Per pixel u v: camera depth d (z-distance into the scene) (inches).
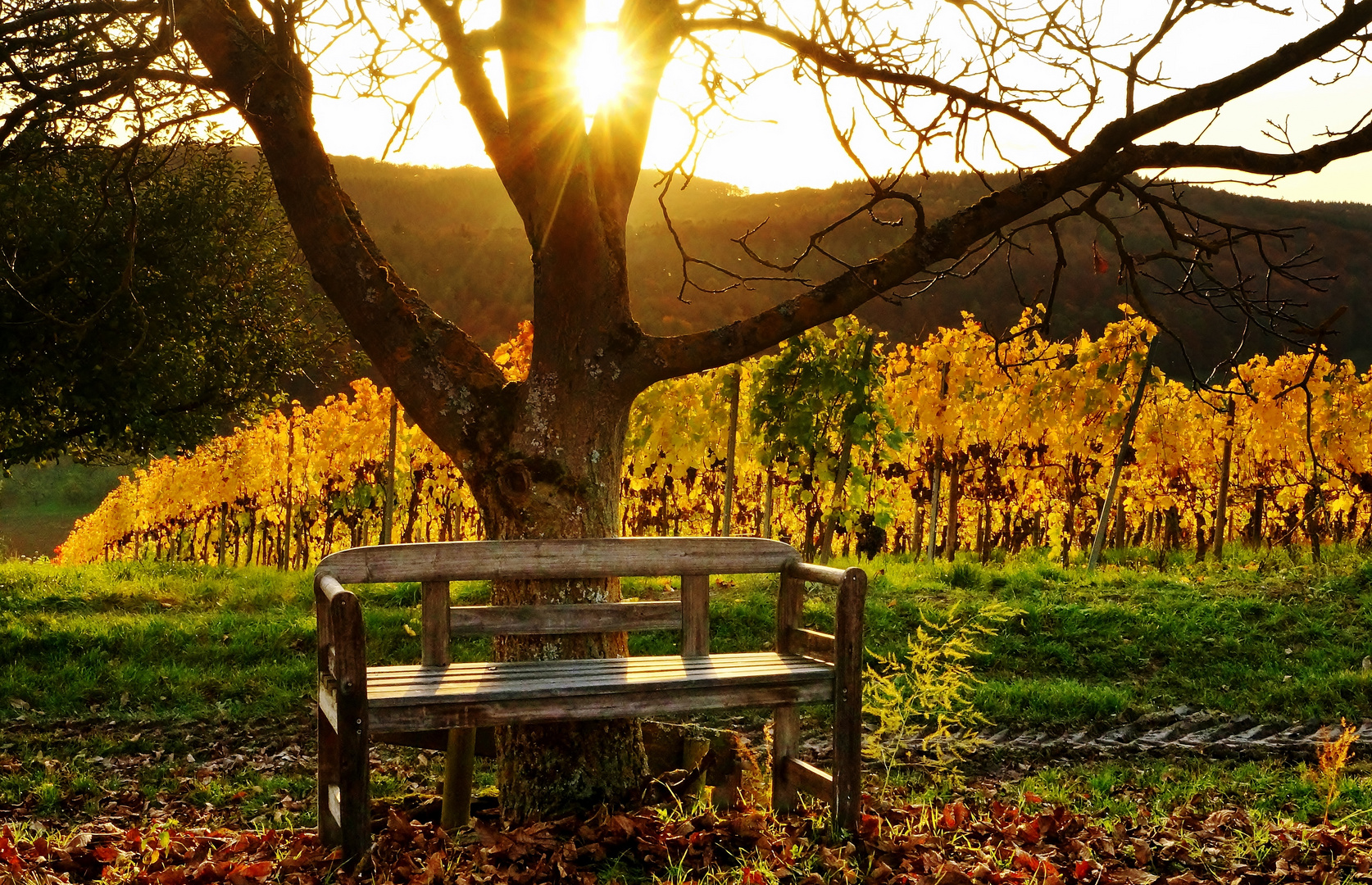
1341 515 557.0
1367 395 500.4
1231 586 376.5
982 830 155.7
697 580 160.4
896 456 532.1
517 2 158.7
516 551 149.6
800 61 166.9
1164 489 552.1
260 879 124.8
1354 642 310.3
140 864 137.0
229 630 331.3
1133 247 1812.3
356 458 596.4
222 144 195.6
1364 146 155.9
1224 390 174.9
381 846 137.9
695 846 138.6
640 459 514.3
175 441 481.4
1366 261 2277.3
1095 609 339.9
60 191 402.0
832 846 140.9
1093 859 142.0
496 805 173.5
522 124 160.2
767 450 456.4
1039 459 528.7
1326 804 176.7
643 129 171.5
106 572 472.4
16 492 2153.1
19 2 195.5
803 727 263.7
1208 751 236.1
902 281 165.0
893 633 327.0
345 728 124.3
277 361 543.5
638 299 2053.4
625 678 140.7
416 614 343.9
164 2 159.2
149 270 436.8
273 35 162.4
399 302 169.9
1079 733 254.7
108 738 251.1
